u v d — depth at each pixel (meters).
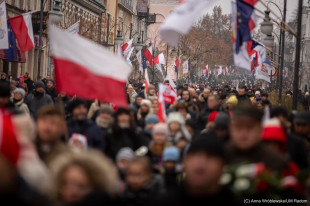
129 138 16.53
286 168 9.19
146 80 34.41
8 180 7.54
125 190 11.19
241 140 9.27
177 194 7.51
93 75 14.52
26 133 11.58
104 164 8.06
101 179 7.91
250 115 9.24
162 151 14.82
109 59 14.70
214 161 7.42
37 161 8.74
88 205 7.68
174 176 13.35
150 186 11.21
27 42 37.75
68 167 7.88
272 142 11.01
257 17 22.56
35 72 91.44
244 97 37.72
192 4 13.91
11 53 40.59
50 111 11.92
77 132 16.69
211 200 7.43
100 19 101.31
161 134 14.80
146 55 79.12
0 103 18.61
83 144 14.75
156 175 12.25
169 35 13.45
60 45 14.39
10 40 40.34
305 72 137.50
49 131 11.84
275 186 8.81
